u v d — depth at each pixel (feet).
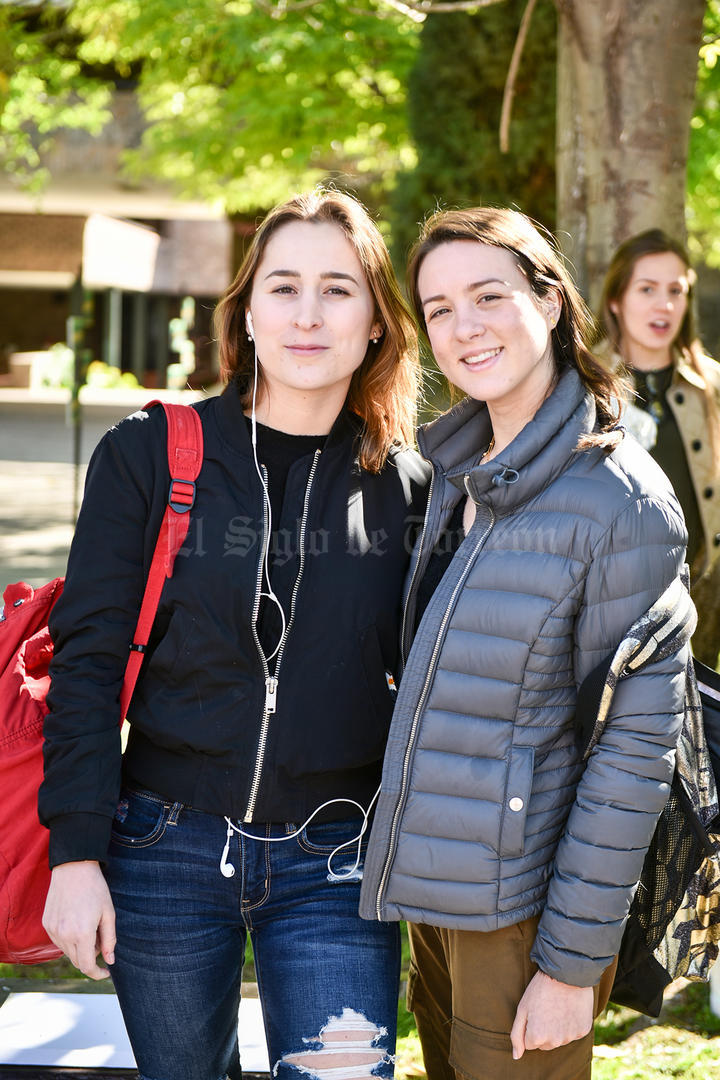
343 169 45.19
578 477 6.31
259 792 6.59
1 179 51.29
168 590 6.63
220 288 92.73
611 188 13.65
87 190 54.34
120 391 88.99
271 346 6.87
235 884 6.65
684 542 6.37
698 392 12.05
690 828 6.77
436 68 21.33
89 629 6.63
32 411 70.95
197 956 6.66
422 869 6.43
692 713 6.74
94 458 6.88
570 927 6.11
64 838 6.42
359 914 6.72
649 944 6.91
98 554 6.67
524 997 6.39
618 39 13.34
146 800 6.77
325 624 6.73
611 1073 9.75
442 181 21.42
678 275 11.85
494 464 6.32
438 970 7.66
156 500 6.70
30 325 112.47
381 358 7.29
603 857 6.07
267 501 6.75
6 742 7.02
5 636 7.40
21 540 32.07
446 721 6.38
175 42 35.01
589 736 6.15
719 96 30.04
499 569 6.32
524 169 21.04
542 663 6.23
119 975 6.78
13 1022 9.41
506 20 20.70
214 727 6.59
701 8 13.43
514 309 6.51
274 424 7.08
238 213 60.13
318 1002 6.43
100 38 38.06
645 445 11.23
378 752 6.89
